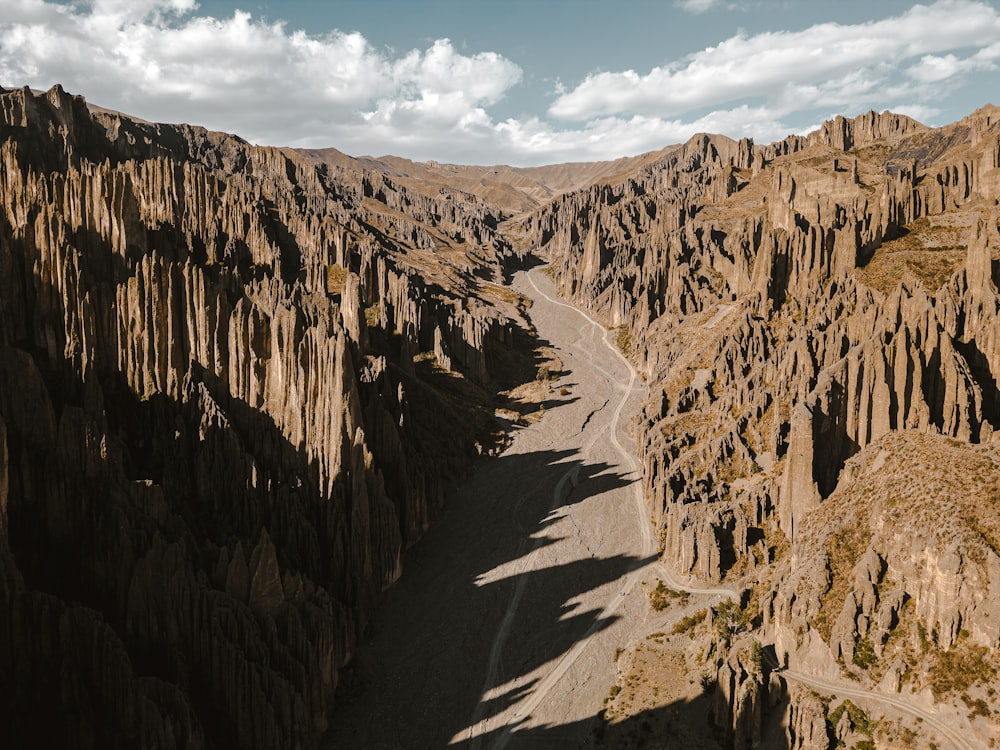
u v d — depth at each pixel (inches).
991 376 3700.8
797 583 3061.0
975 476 2972.4
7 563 2496.3
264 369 4190.5
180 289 4138.8
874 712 2620.6
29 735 2422.5
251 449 4092.0
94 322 3937.0
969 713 2477.9
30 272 3853.3
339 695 3346.5
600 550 4503.0
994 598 2564.0
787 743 2682.1
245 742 2765.7
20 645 2491.4
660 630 3661.4
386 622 3855.8
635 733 3021.7
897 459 3287.4
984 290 3912.4
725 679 2832.2
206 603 2847.0
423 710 3304.6
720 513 4099.4
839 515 3235.7
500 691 3403.1
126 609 2844.5
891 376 3587.6
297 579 3294.8
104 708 2514.8
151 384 4037.9
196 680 2815.0
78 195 4534.9
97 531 2955.2
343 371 3951.8
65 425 3142.2
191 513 3440.0
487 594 4111.7
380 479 4035.4
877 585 2893.7
